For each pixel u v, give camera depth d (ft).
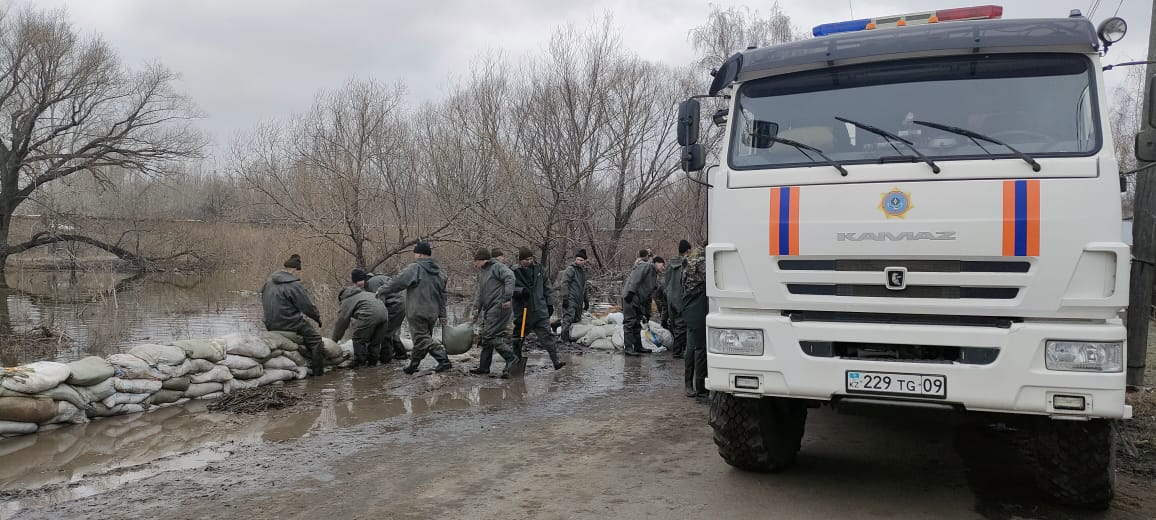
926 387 13.14
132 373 24.31
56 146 97.35
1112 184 12.44
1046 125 13.32
